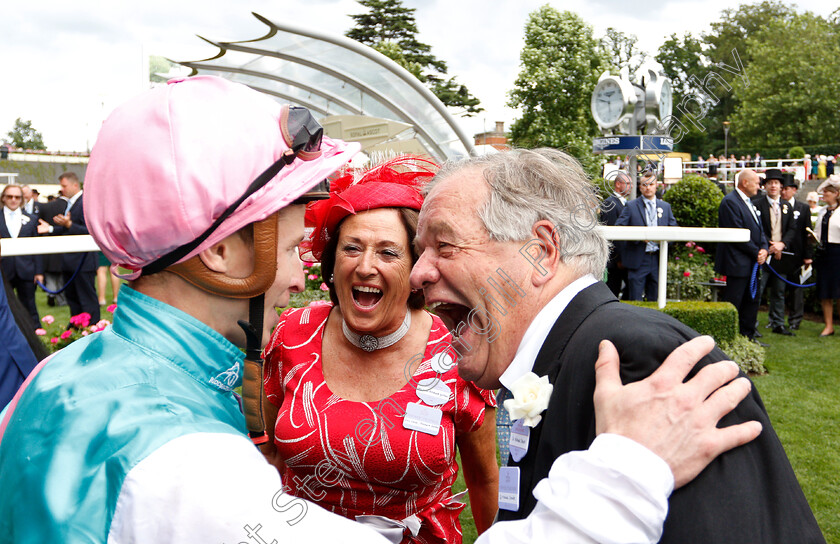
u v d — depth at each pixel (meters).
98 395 0.90
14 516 0.86
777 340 8.10
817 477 4.12
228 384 1.02
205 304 1.03
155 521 0.78
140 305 1.00
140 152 0.94
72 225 9.88
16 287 8.69
